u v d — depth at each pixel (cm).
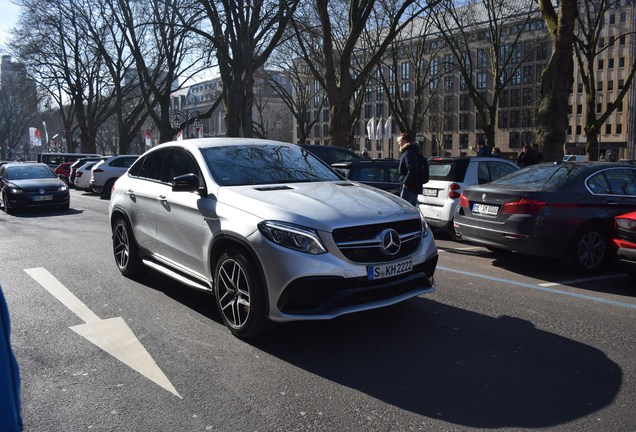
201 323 491
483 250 892
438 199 978
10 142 7100
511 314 522
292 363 401
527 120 7219
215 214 464
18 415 161
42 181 1570
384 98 8475
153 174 615
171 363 401
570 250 689
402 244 443
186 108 11519
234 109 2195
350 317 509
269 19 2342
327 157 1474
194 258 503
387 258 425
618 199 717
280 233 406
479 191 763
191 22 2252
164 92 3262
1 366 156
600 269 715
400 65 8144
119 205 657
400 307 542
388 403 338
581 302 567
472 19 3284
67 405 336
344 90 1939
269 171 532
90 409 330
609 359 410
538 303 562
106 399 344
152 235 583
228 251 448
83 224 1242
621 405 335
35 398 345
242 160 539
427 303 558
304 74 4500
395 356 415
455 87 7819
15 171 1628
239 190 471
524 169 802
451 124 7950
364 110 8894
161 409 330
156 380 371
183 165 558
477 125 7700
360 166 1066
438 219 976
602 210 703
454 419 318
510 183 766
